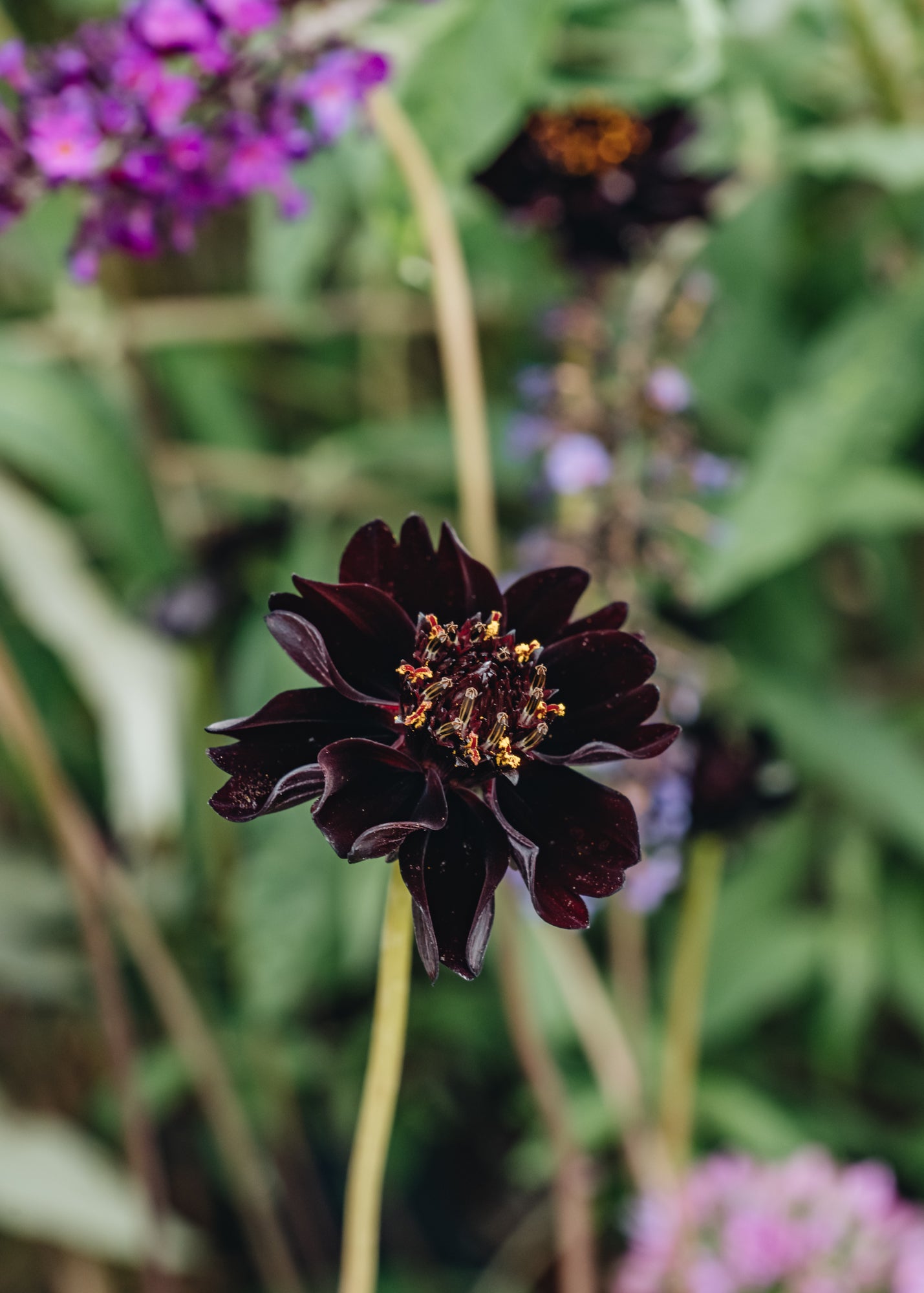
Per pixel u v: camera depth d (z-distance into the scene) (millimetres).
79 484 443
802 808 501
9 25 451
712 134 427
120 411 461
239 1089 486
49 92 343
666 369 400
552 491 417
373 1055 313
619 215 403
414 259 390
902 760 448
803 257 493
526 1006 399
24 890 488
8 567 457
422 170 367
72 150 339
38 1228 447
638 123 400
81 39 346
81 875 408
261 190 372
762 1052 538
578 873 286
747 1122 469
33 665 501
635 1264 438
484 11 369
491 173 402
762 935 493
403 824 274
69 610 462
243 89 349
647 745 290
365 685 292
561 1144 404
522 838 274
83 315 468
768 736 396
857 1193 437
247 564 463
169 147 343
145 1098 466
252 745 286
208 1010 498
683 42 410
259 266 452
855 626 561
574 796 290
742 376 466
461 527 490
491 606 293
